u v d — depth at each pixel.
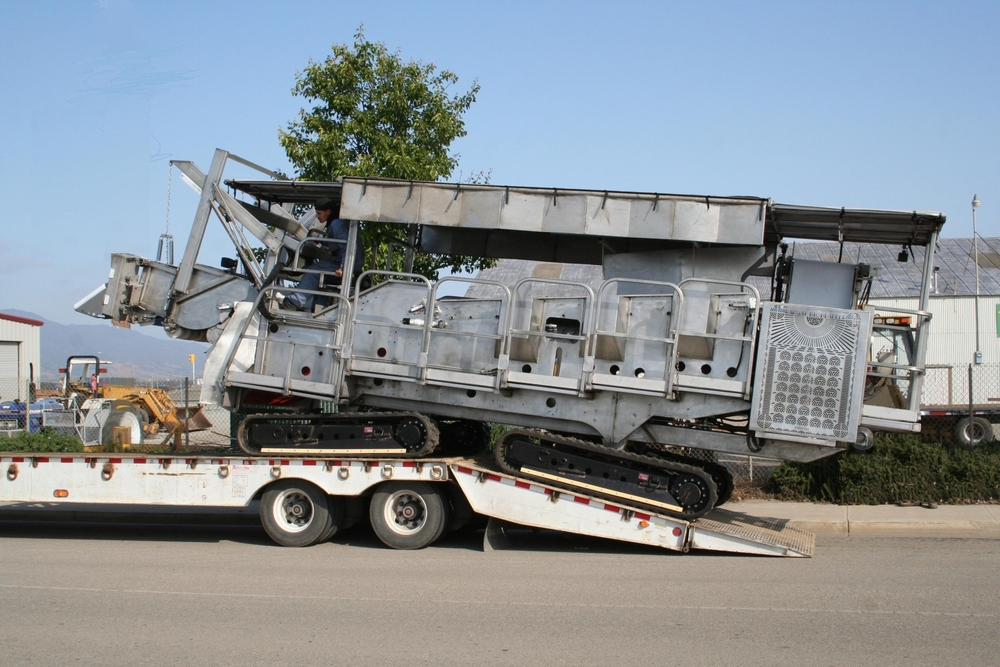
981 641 5.45
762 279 10.06
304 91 15.33
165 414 16.48
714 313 8.49
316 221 10.66
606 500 8.55
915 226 8.77
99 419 13.84
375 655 5.24
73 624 6.01
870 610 6.20
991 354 22.25
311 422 9.33
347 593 6.84
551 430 9.09
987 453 12.43
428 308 9.05
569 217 8.67
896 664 5.02
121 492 9.44
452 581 7.26
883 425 8.29
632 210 8.55
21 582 7.37
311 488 9.13
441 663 5.08
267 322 9.60
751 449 8.57
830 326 8.17
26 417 17.48
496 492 8.71
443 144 15.72
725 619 5.97
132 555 8.70
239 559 8.41
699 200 8.43
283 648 5.40
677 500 8.46
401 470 8.86
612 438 8.77
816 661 5.07
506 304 8.87
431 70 15.89
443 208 8.99
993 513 10.26
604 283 8.69
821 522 9.88
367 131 14.88
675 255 8.98
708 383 8.38
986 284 24.17
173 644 5.53
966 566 7.80
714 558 8.30
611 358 8.68
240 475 9.19
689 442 8.72
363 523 10.66
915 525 9.71
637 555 8.55
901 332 8.82
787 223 9.05
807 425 8.16
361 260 9.98
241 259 9.91
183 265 10.05
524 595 6.71
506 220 8.80
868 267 8.98
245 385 9.51
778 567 7.80
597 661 5.09
